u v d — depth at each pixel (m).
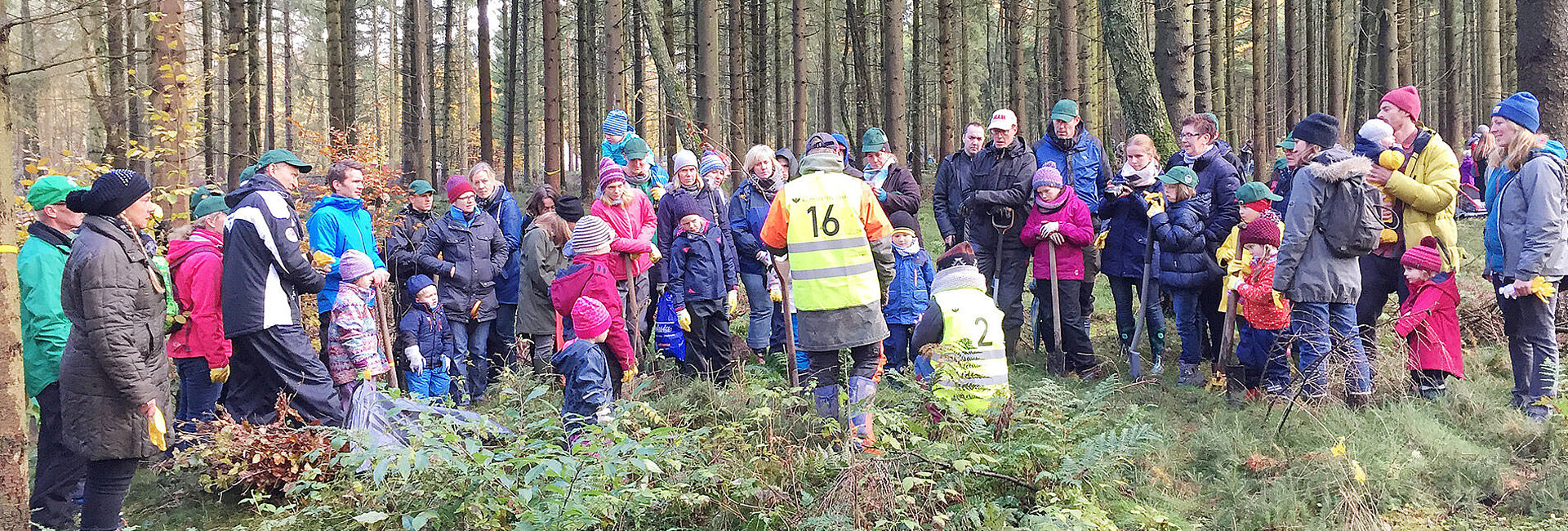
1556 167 5.21
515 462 3.93
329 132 14.16
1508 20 18.75
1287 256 5.42
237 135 13.16
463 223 6.97
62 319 4.69
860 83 22.03
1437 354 5.66
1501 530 4.17
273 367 5.36
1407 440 4.99
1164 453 5.02
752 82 21.88
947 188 7.67
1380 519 4.23
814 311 5.02
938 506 4.26
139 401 4.18
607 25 13.18
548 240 6.81
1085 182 7.39
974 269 5.26
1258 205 6.05
